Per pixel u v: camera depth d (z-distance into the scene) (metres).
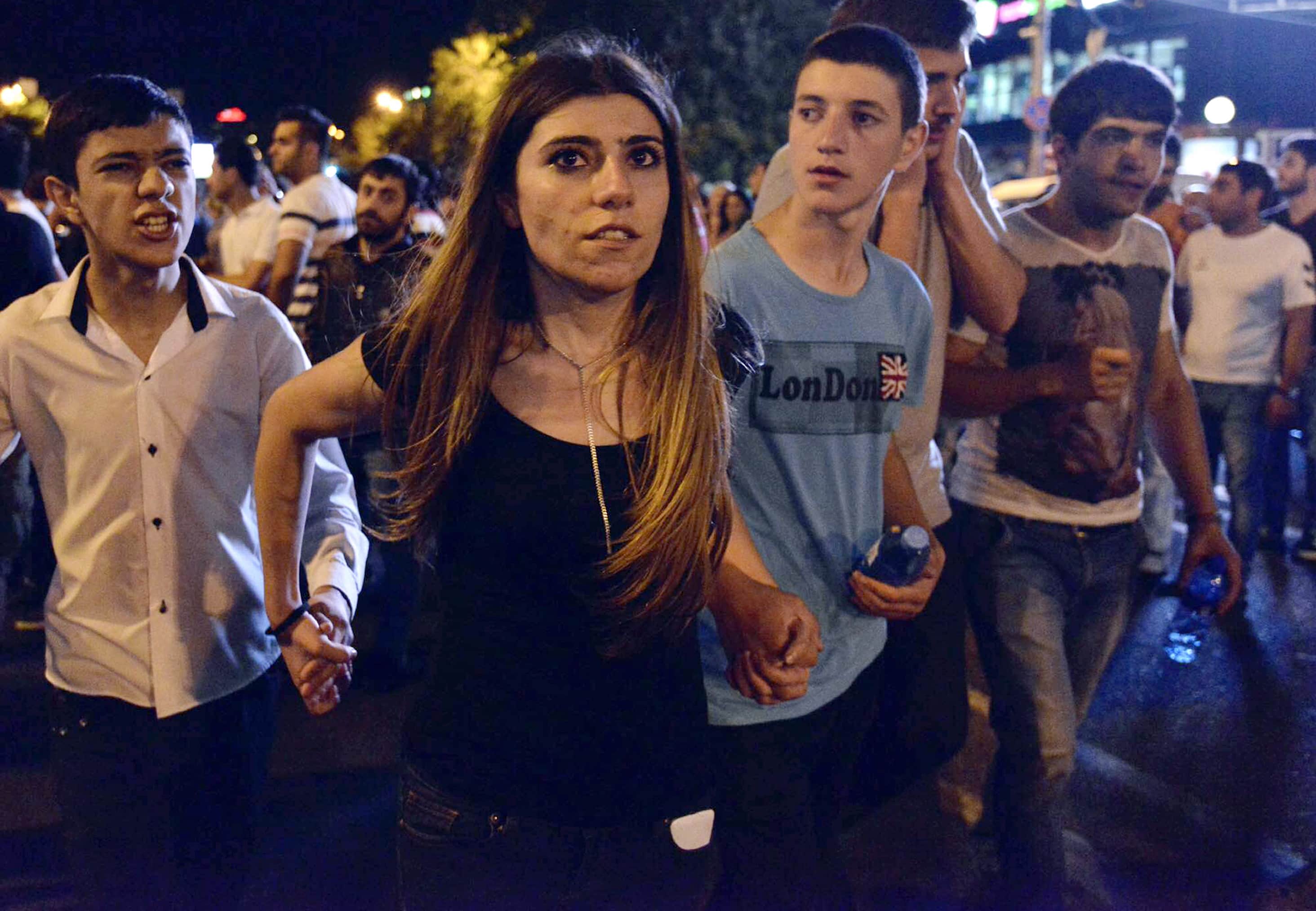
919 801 3.73
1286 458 6.78
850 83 2.15
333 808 3.66
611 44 1.65
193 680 2.18
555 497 1.57
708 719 1.89
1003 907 2.90
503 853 1.60
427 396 1.59
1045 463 2.81
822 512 2.25
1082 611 2.97
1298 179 6.21
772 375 2.17
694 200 1.67
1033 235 2.87
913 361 2.40
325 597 2.09
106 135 2.03
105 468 2.13
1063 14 16.59
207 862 2.26
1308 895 3.20
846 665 2.30
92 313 2.14
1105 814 3.70
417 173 4.57
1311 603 5.90
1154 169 2.74
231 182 6.42
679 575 1.60
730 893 2.24
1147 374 2.92
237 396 2.22
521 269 1.64
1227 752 4.21
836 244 2.23
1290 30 24.91
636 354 1.62
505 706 1.59
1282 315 5.91
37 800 3.59
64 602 2.17
